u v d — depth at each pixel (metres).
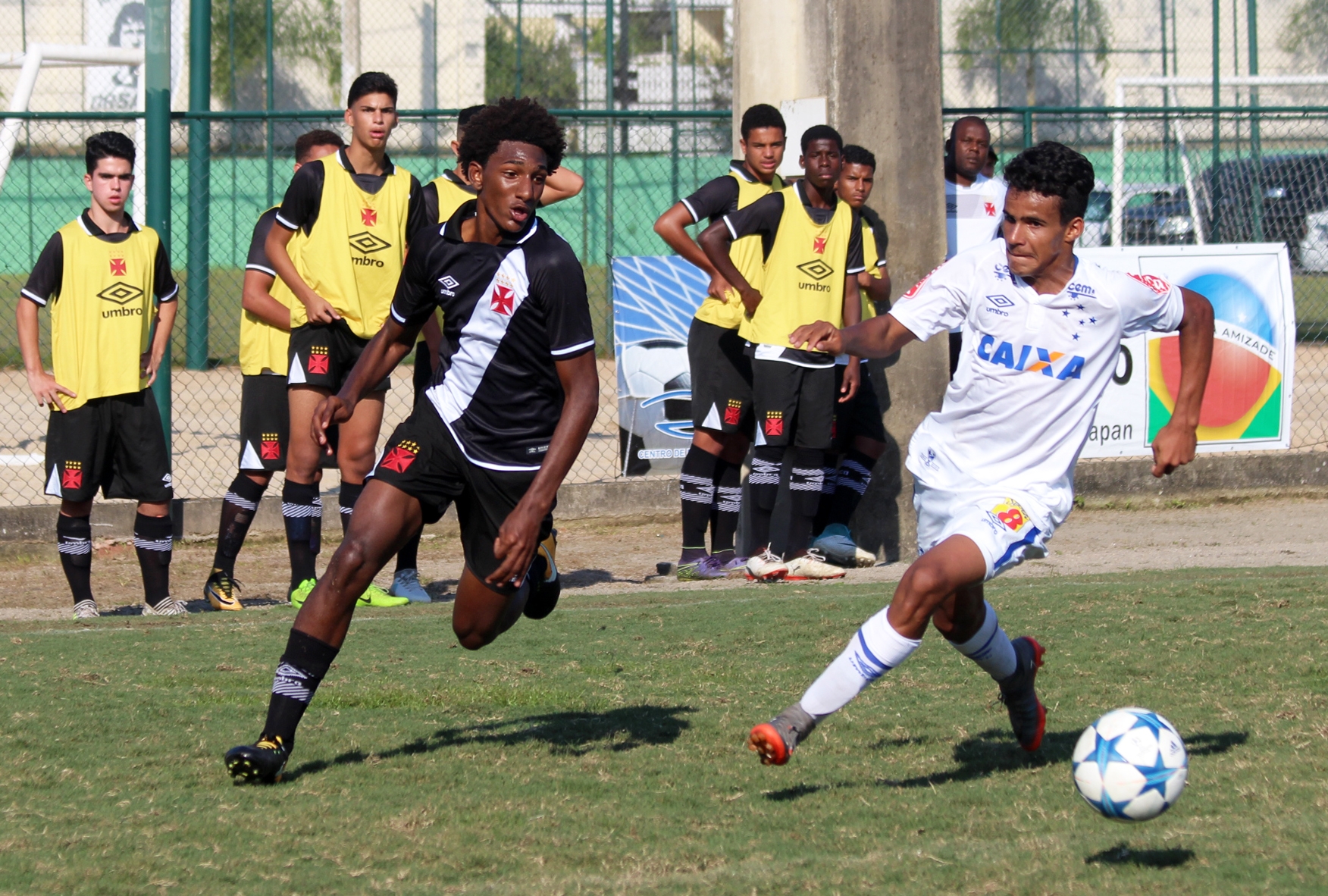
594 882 11.16
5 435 49.47
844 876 11.17
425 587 29.70
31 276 25.52
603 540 36.09
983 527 13.26
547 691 18.52
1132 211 64.69
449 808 13.30
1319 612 22.42
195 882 11.27
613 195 73.44
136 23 96.38
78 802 13.47
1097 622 22.22
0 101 97.50
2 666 20.05
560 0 87.88
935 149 31.83
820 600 25.42
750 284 29.03
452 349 14.23
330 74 90.31
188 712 17.19
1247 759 14.45
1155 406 38.88
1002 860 11.45
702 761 15.09
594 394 13.98
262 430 27.02
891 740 15.92
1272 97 94.88
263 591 29.81
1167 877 10.90
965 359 14.12
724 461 30.44
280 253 25.75
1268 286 39.41
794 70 31.77
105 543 34.59
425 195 26.69
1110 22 89.75
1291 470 40.34
